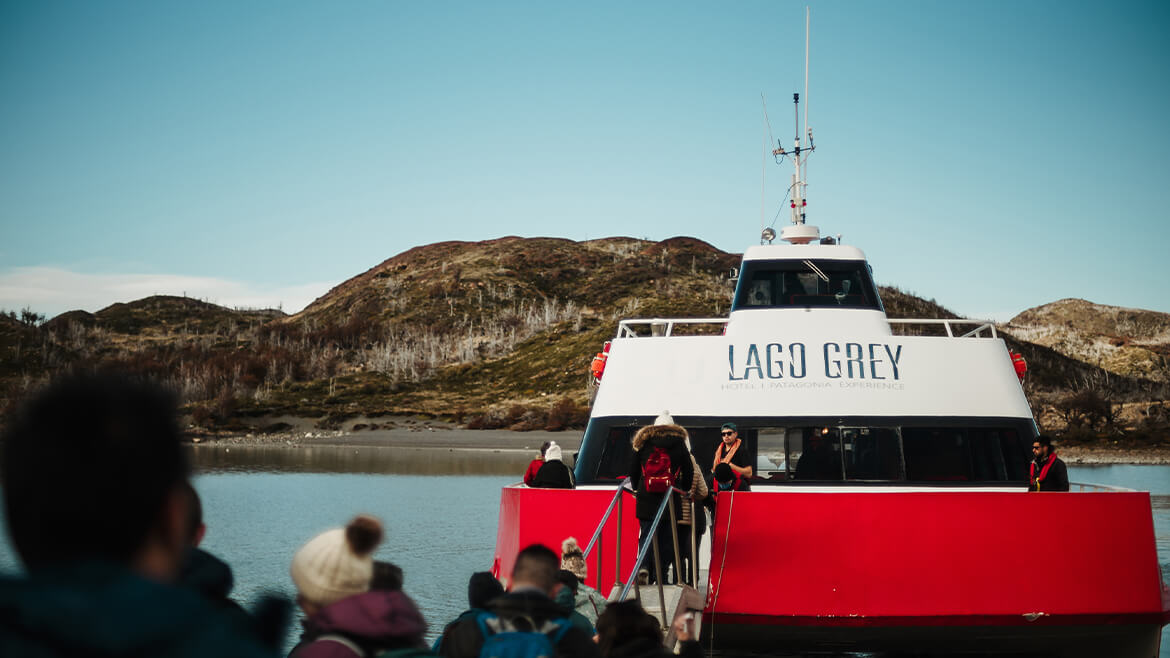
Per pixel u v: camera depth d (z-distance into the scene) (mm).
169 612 1629
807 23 18203
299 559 4207
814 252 15203
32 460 1675
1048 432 146375
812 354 13758
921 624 10773
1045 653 11125
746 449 12688
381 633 3711
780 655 11242
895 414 13148
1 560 24734
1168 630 17547
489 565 28547
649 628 5695
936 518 10844
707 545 11758
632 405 13703
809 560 10898
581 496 11727
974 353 13766
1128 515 10930
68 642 1523
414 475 74000
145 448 1730
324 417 191875
